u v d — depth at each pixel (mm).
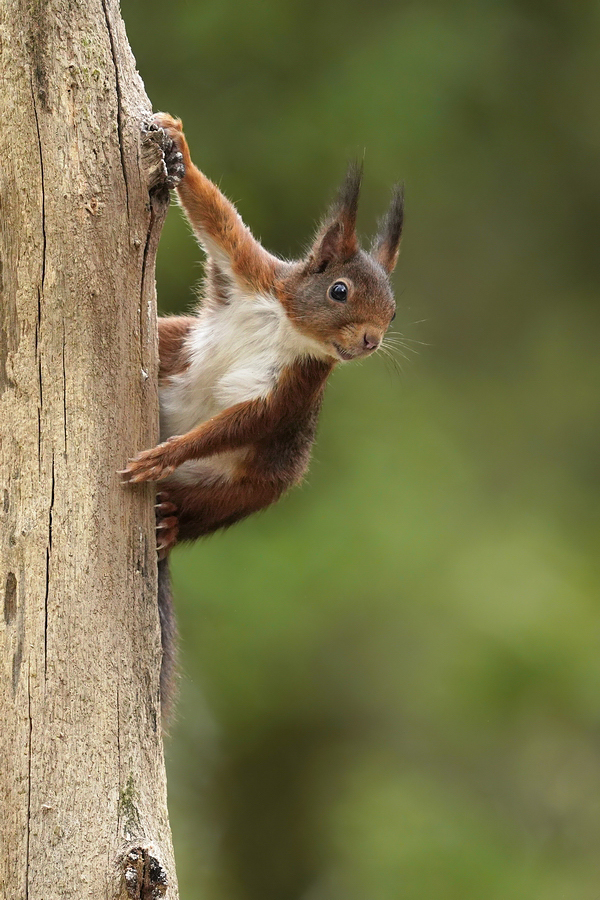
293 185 15633
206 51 15898
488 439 17406
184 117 15523
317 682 14969
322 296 8352
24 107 6047
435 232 18234
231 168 15438
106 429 6215
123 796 5977
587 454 17797
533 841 15023
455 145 17406
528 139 18484
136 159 6277
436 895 13984
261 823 15820
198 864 15203
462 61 17031
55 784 5832
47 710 5871
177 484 8312
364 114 16031
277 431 8367
